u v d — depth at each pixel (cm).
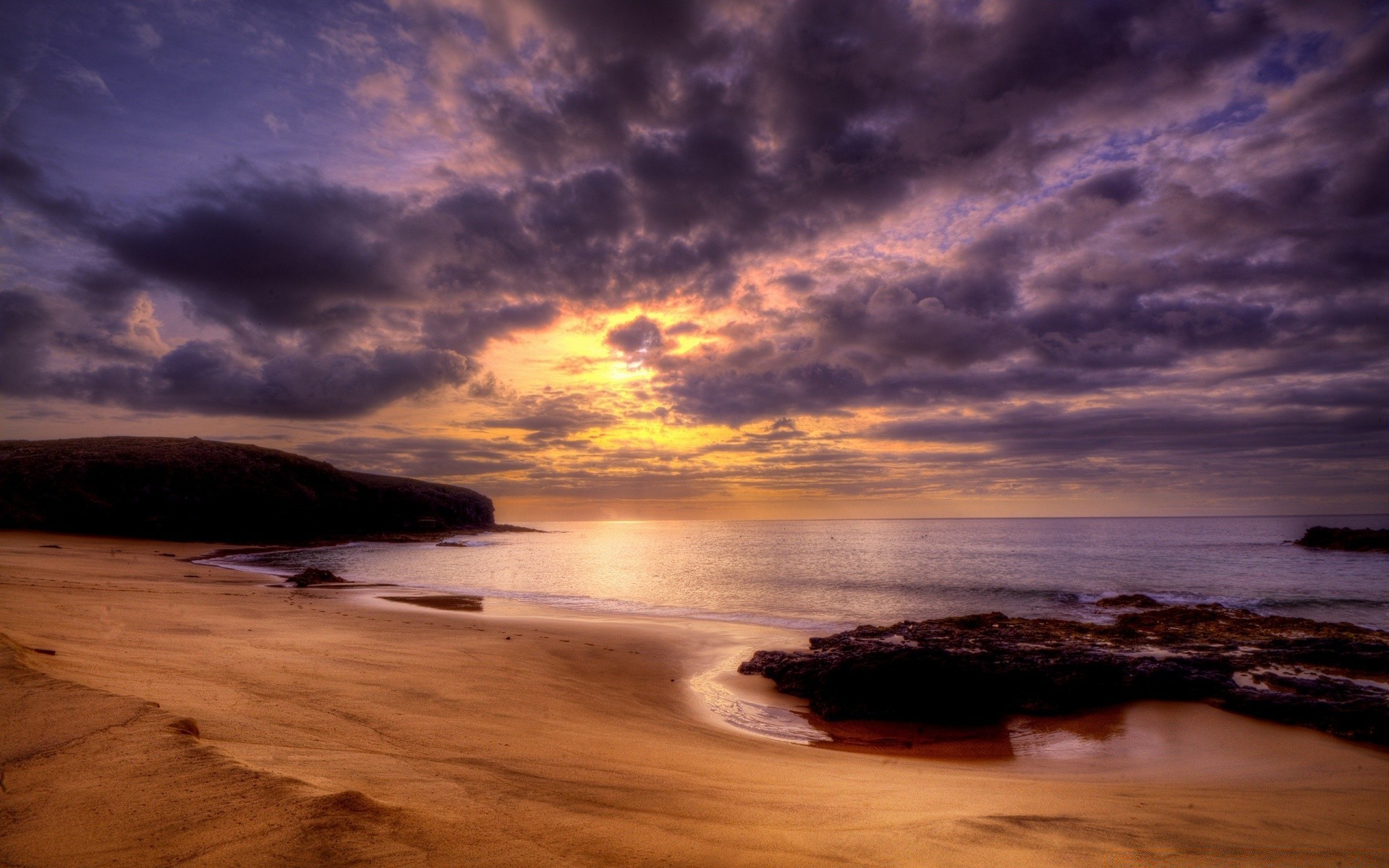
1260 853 526
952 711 1364
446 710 867
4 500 5872
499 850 354
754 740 1084
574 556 6938
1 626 970
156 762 421
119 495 6450
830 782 724
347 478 9000
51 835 327
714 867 373
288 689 843
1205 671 1448
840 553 6838
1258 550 6334
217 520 7081
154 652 991
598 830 421
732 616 2647
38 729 478
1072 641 1830
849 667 1453
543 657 1576
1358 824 655
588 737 838
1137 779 940
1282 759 1044
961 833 488
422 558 6153
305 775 458
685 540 12150
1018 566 4869
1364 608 2916
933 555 6325
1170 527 16075
